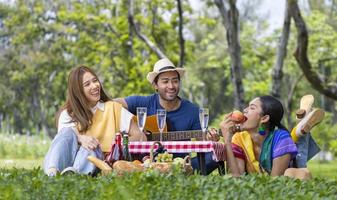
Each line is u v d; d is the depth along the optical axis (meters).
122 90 29.53
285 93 45.81
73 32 30.08
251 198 5.03
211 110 64.44
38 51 50.81
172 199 5.01
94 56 29.55
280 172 7.35
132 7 22.78
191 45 27.48
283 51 20.39
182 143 7.52
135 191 5.16
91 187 5.35
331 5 33.44
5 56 53.75
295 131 7.76
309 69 17.67
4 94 58.84
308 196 5.02
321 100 47.88
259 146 7.52
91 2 29.17
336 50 31.98
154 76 8.47
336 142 22.81
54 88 57.22
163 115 7.88
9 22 35.66
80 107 7.82
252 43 38.22
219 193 5.09
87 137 7.49
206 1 22.58
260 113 7.41
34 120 62.91
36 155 30.59
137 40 26.58
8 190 5.16
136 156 7.74
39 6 33.31
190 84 59.75
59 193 5.20
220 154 7.49
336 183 5.85
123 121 7.97
